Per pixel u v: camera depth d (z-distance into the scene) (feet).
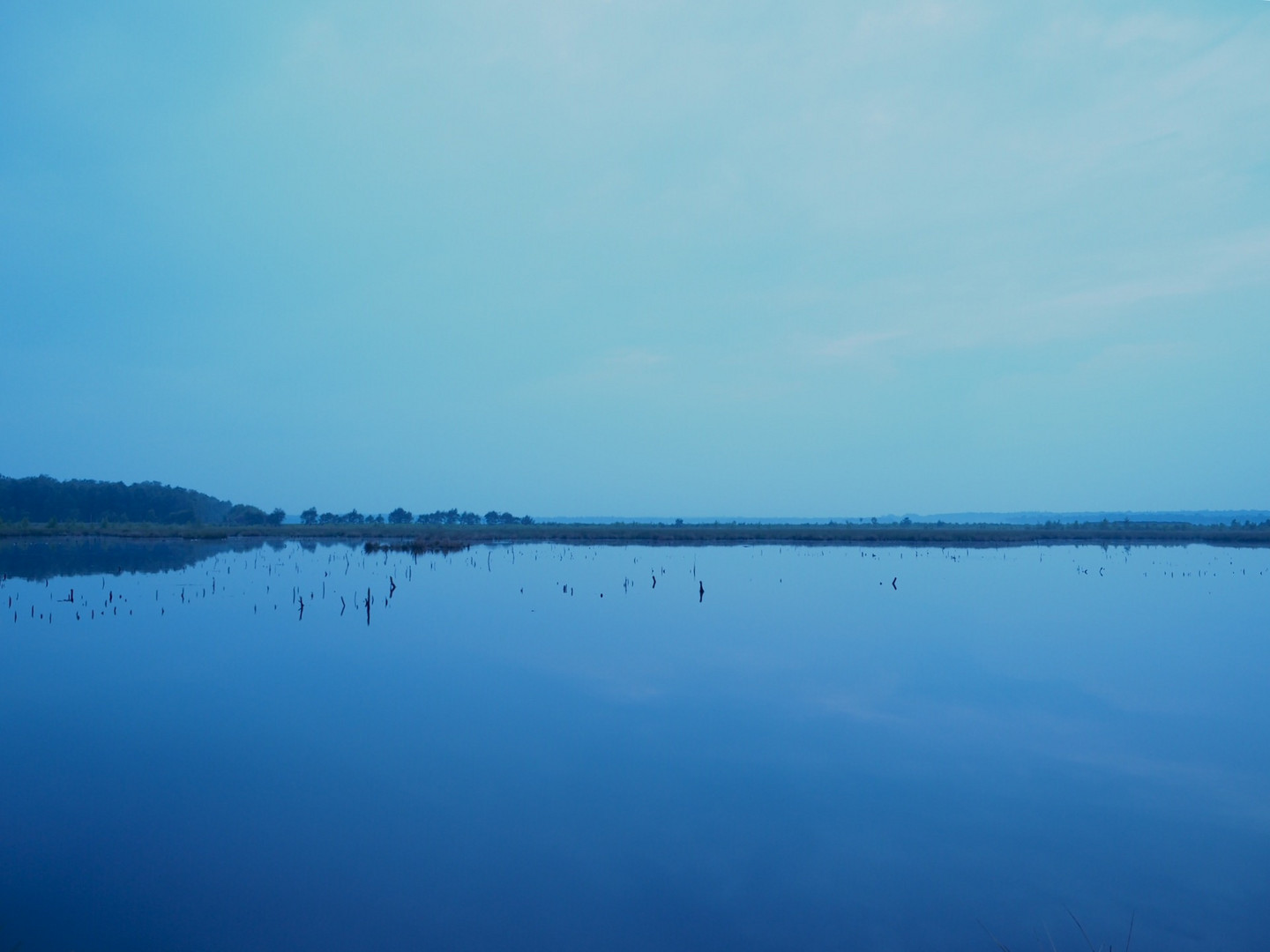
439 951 23.81
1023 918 25.94
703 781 36.91
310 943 24.00
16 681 53.21
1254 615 83.15
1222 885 27.91
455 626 73.97
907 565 142.00
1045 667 59.16
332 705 48.37
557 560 148.36
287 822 32.22
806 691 52.39
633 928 25.05
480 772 37.81
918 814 33.30
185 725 44.52
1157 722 46.19
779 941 24.45
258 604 86.12
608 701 49.73
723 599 93.25
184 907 25.80
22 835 30.94
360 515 503.61
